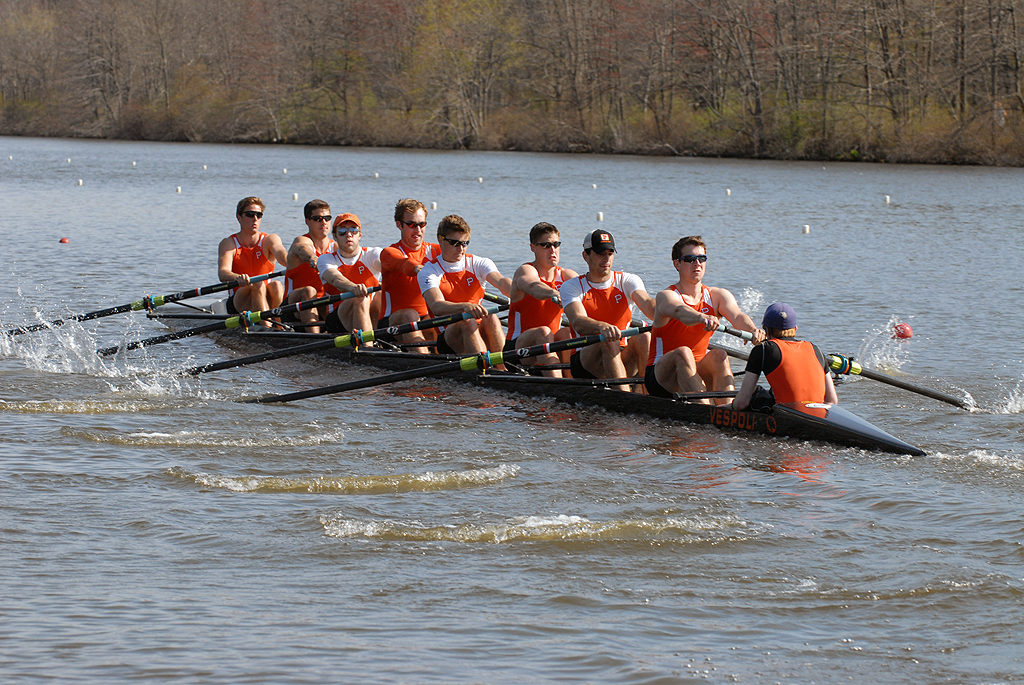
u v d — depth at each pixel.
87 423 22.06
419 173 122.94
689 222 68.69
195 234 61.12
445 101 183.88
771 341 21.33
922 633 12.54
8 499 16.88
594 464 19.70
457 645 12.09
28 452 19.62
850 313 36.34
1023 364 28.55
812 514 16.70
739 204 82.31
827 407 20.91
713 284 42.81
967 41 142.00
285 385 27.20
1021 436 21.44
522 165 140.12
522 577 14.12
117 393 25.25
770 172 124.12
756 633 12.51
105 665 11.45
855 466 19.38
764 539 15.50
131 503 16.84
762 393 21.58
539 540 15.44
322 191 96.50
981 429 21.98
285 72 198.62
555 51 179.88
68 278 43.91
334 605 13.16
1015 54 137.62
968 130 138.12
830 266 47.91
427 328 26.52
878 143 144.75
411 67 194.88
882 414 23.22
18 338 32.19
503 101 189.38
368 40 196.50
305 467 19.11
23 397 24.45
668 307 22.16
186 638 12.13
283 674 11.32
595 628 12.59
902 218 70.44
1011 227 64.38
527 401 25.25
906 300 38.88
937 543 15.36
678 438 21.64
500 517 16.39
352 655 11.80
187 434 21.12
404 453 20.23
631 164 142.25
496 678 11.32
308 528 15.84
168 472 18.42
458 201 86.00
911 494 17.66
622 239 59.69
